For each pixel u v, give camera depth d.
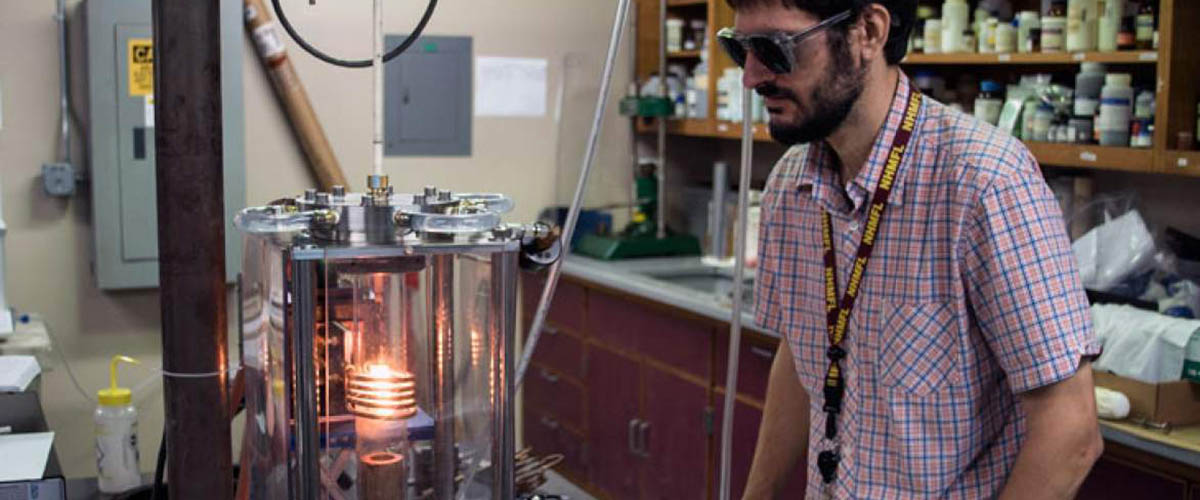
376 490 1.18
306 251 1.11
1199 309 2.70
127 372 4.07
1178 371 2.46
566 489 1.90
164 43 1.16
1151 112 2.85
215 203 1.19
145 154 3.84
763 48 1.42
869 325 1.61
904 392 1.58
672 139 4.91
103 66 3.76
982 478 1.61
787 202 1.75
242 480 1.41
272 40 4.03
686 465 3.83
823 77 1.45
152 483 1.93
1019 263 1.45
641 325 4.04
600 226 4.69
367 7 3.86
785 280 1.77
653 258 4.55
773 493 1.92
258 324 1.25
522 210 4.66
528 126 4.63
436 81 4.42
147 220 3.88
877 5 1.44
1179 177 3.19
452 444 1.21
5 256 3.74
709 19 4.30
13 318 3.44
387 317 1.17
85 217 3.99
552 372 4.61
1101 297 2.84
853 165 1.60
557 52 4.63
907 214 1.55
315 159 4.15
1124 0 2.94
